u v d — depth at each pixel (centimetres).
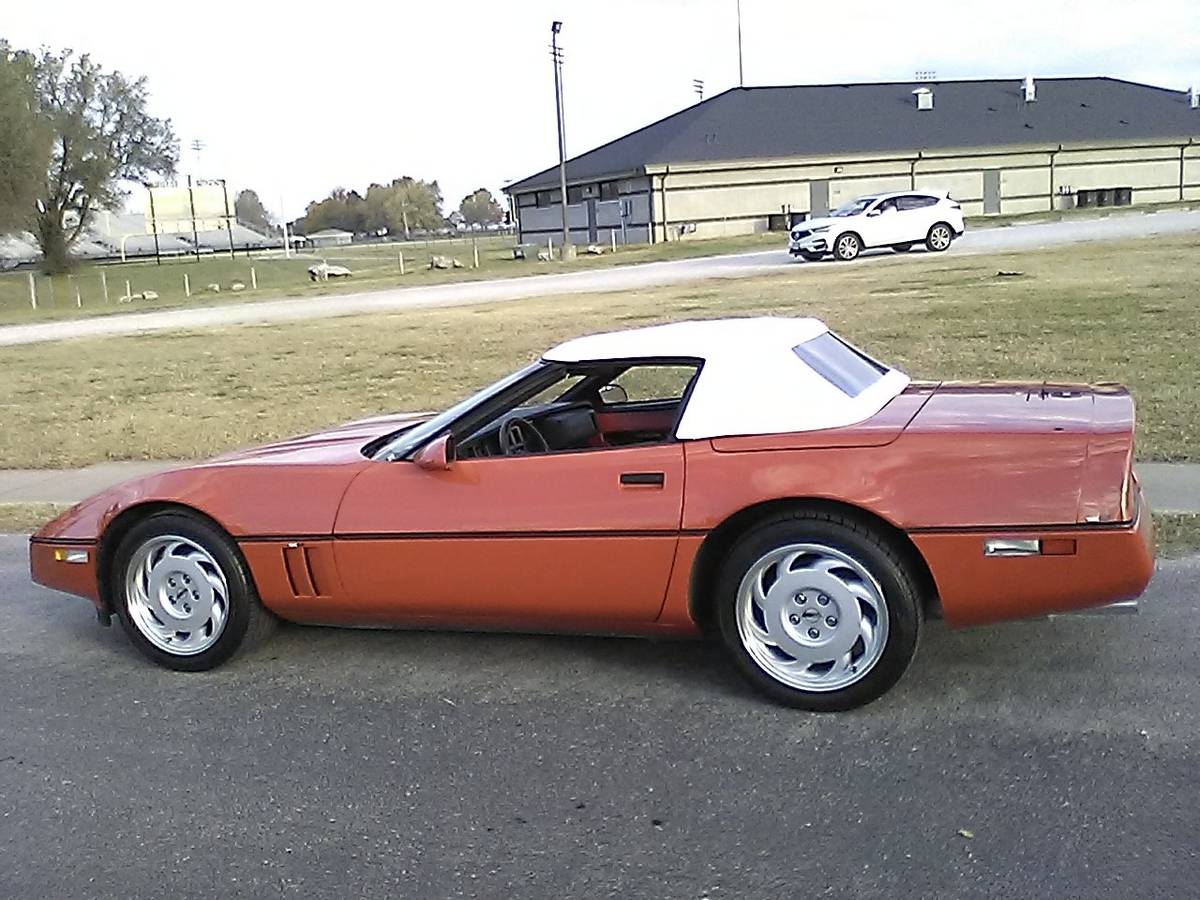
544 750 419
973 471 409
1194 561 602
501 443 495
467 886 332
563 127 4741
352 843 361
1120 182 5441
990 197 5303
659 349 468
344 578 485
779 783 383
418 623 491
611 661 502
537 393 486
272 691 491
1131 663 468
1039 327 1377
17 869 354
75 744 446
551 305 2173
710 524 430
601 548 444
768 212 5109
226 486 506
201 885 341
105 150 6400
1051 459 406
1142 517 409
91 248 10119
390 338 1816
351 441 545
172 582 517
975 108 5569
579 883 330
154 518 512
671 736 423
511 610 467
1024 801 361
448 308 2336
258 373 1547
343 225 15812
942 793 369
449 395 1261
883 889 318
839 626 427
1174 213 3950
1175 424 890
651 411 549
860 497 413
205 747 438
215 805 391
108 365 1769
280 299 3222
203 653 514
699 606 451
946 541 406
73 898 337
